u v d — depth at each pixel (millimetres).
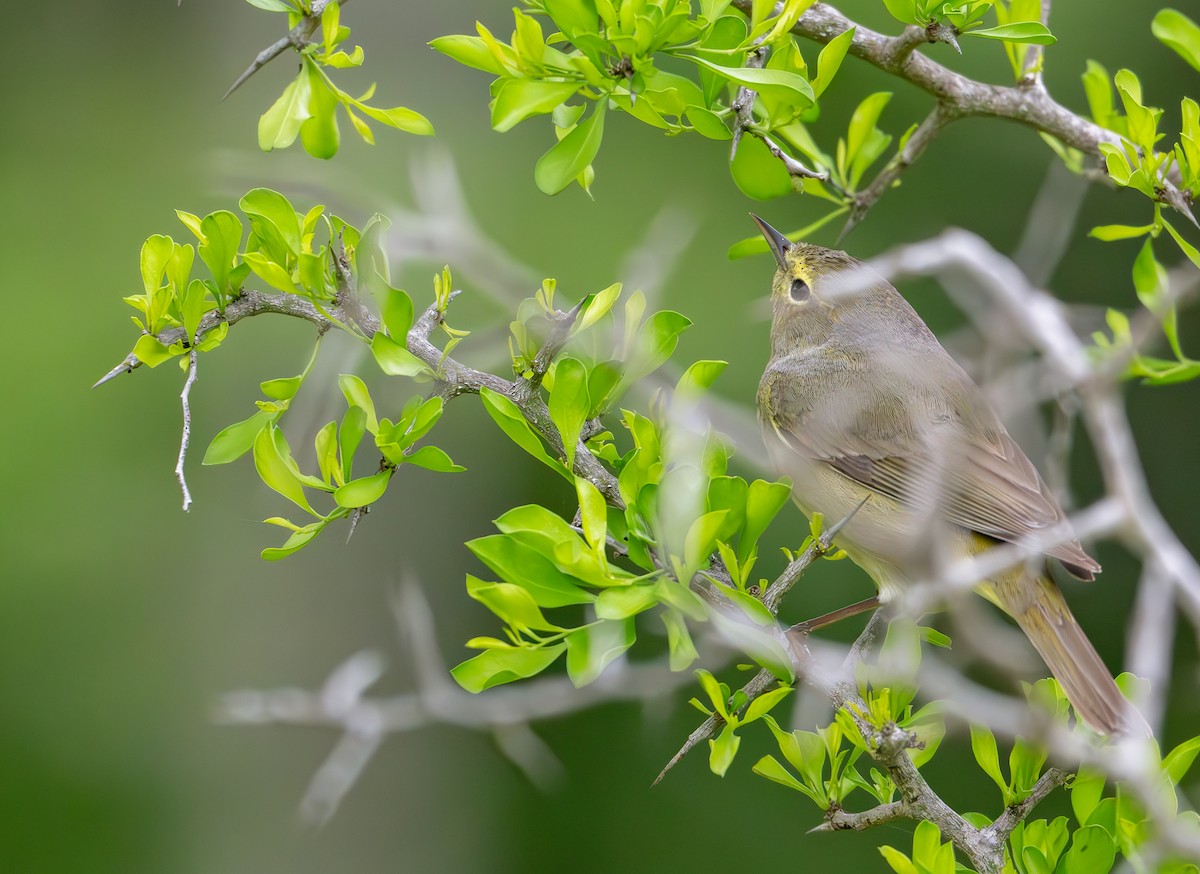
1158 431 16188
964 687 5590
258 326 16312
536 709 8812
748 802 15992
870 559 8500
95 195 17969
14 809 15977
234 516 16531
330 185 11094
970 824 6051
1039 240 10000
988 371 8727
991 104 7562
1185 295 8000
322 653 16438
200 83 18562
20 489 16312
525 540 5207
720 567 5895
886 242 16672
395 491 16672
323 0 5824
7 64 18438
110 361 16859
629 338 5820
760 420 9305
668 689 7301
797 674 5918
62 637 16250
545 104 5828
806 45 16062
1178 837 5477
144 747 16188
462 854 16156
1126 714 6223
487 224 17156
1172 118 16266
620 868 16062
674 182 17281
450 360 5852
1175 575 7301
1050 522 8109
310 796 8766
